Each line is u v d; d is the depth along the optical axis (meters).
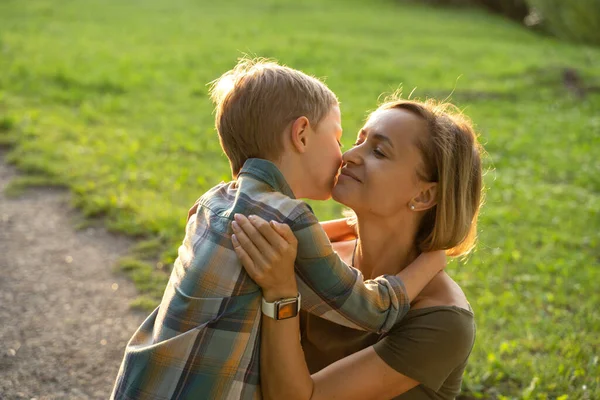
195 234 1.78
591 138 9.79
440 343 1.77
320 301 1.73
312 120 1.82
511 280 5.12
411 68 14.00
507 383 3.67
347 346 1.92
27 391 3.52
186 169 7.09
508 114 11.04
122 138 8.15
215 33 16.64
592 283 5.06
